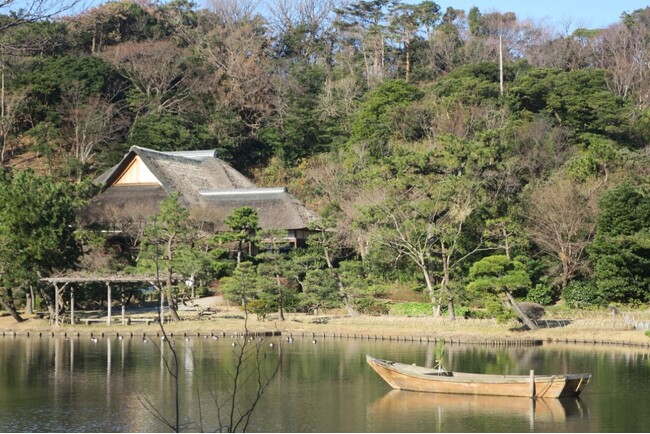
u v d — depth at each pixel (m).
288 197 68.62
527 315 50.19
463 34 115.50
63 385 35.50
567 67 105.94
